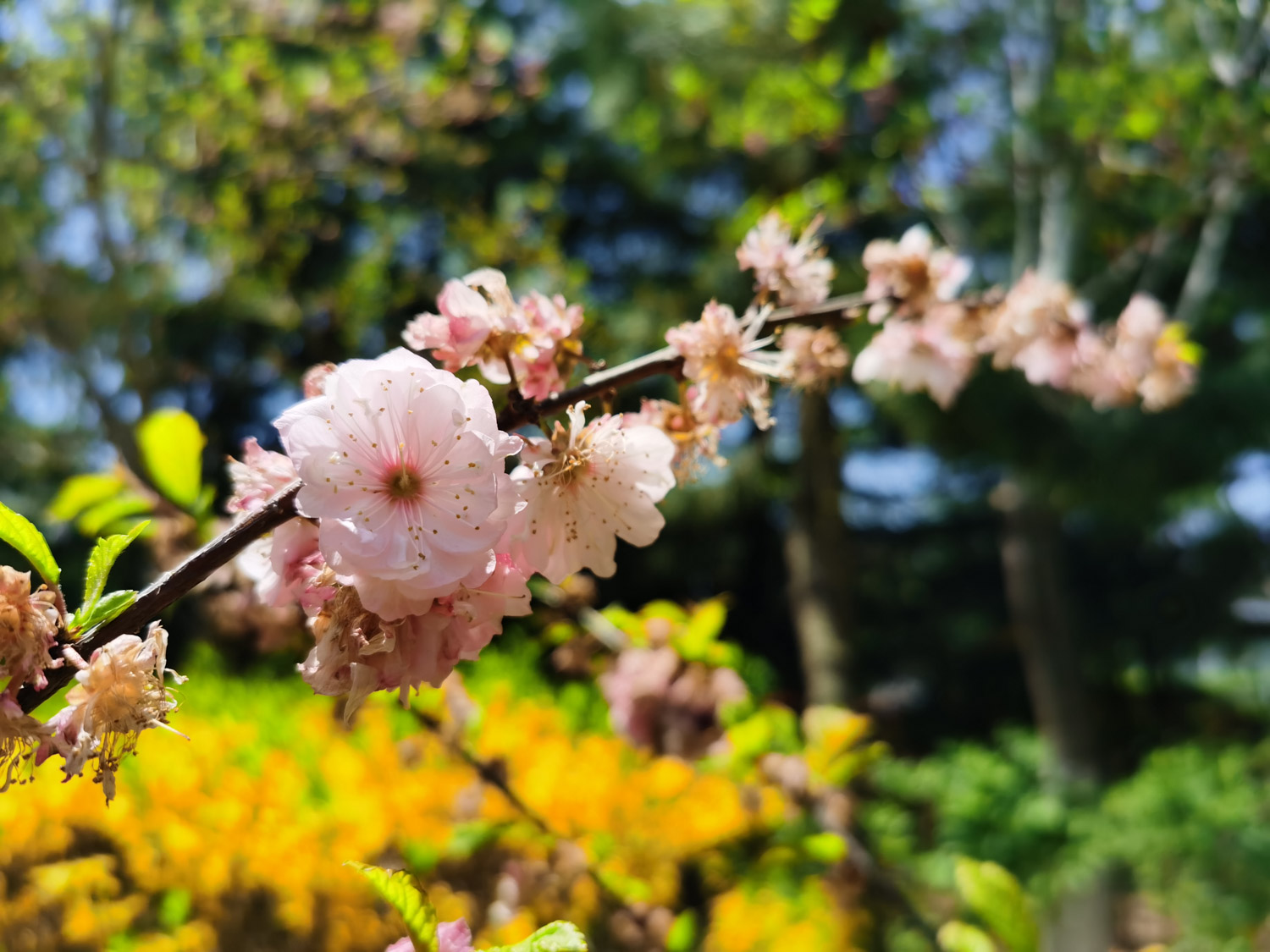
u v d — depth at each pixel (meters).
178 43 7.60
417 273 7.85
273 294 8.28
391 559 0.88
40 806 3.25
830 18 6.41
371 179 7.82
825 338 1.48
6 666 0.80
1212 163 5.38
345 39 7.67
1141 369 2.10
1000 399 7.51
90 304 8.23
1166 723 13.52
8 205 7.92
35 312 8.17
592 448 1.08
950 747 10.23
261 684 4.43
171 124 7.70
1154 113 5.14
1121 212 7.23
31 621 0.81
